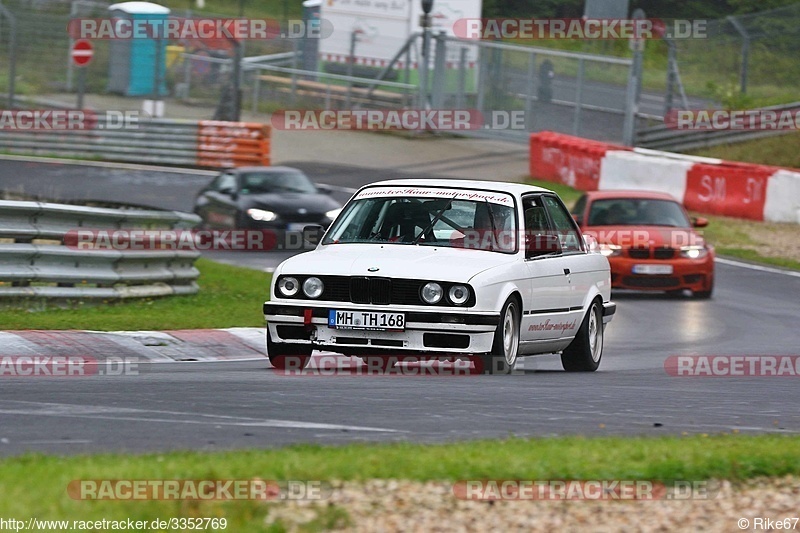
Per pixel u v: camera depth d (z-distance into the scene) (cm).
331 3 13688
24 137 12156
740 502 2088
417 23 13400
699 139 12069
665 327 5691
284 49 15200
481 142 13338
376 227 3903
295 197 8281
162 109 13412
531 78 12656
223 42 14400
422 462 2134
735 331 5591
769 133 12044
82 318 4778
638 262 6656
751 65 13475
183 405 2916
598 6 12600
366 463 2105
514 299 3747
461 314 3541
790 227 9494
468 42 12962
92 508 1794
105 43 14562
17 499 1808
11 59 13100
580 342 4225
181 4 16800
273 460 2116
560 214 4272
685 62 13700
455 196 3969
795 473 2273
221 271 6856
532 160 11700
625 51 16100
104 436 2467
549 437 2556
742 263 8194
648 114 12288
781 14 13112
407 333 3566
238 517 1800
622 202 7050
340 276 3616
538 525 1897
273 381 3441
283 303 3653
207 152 11862
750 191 9794
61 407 2833
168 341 4453
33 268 4934
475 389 3362
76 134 12138
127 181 10894
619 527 1920
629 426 2861
